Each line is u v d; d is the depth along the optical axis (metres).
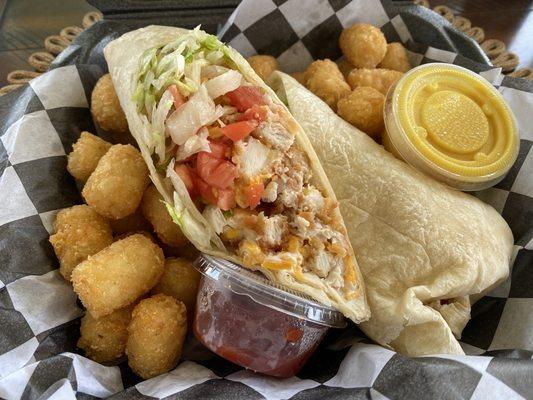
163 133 0.16
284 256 0.16
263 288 0.16
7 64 0.26
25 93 0.22
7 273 0.18
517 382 0.14
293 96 0.20
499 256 0.18
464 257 0.17
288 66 0.26
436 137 0.20
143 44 0.20
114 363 0.18
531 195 0.21
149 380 0.16
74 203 0.21
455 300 0.18
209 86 0.16
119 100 0.20
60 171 0.21
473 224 0.18
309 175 0.17
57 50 0.26
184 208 0.16
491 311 0.20
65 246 0.18
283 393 0.16
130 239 0.18
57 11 0.29
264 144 0.16
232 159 0.16
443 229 0.18
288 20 0.24
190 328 0.19
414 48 0.25
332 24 0.25
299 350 0.17
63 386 0.14
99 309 0.17
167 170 0.16
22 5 0.29
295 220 0.16
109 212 0.19
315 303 0.16
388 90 0.22
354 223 0.18
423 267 0.17
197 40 0.17
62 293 0.18
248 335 0.16
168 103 0.16
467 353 0.19
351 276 0.17
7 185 0.19
